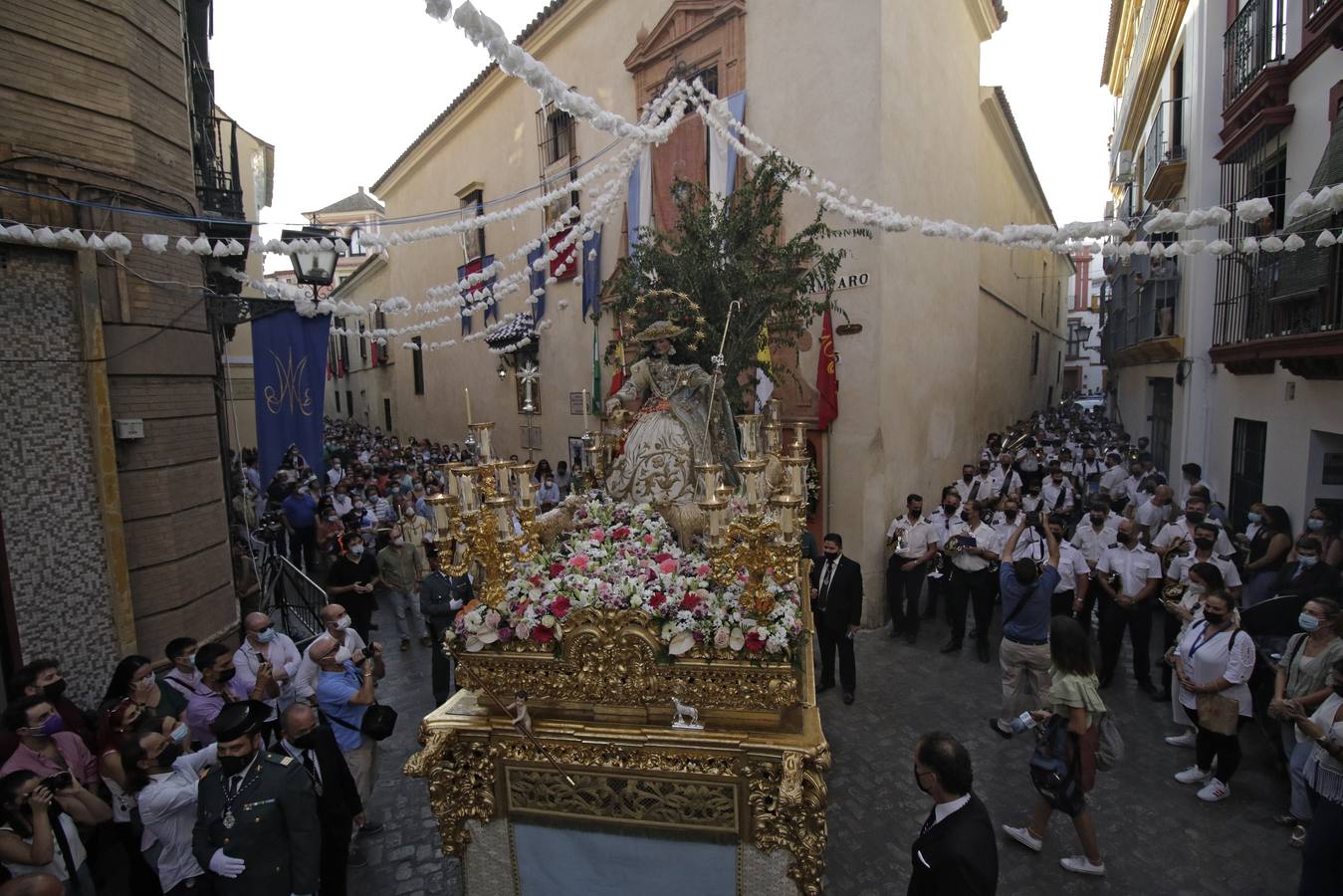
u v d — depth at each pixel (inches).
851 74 364.5
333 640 191.8
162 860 150.1
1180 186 487.8
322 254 289.0
